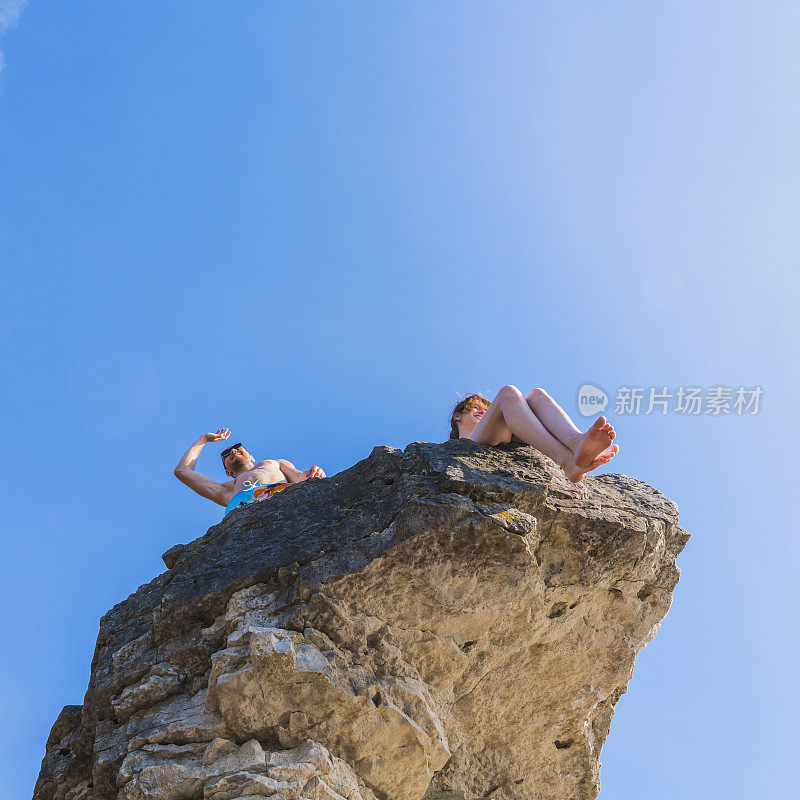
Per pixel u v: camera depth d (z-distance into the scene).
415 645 5.95
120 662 6.14
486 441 6.70
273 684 5.54
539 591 6.02
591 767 6.81
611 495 6.52
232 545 6.45
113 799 5.77
